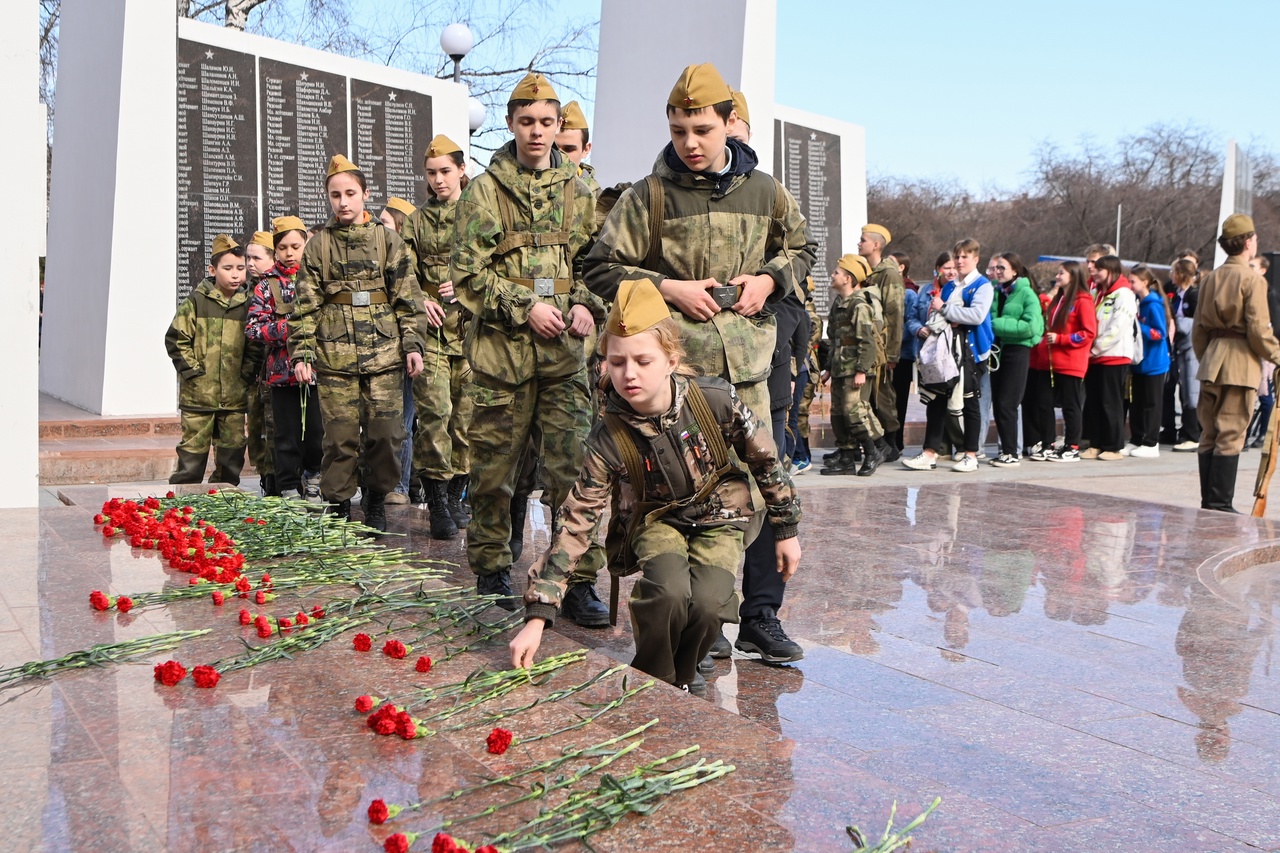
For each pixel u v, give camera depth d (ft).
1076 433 40.83
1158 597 17.51
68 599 13.12
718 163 13.26
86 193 41.24
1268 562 22.08
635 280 11.69
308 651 11.18
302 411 25.12
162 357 38.93
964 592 17.69
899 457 39.88
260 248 26.12
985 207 204.74
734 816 7.46
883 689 13.06
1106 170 192.34
